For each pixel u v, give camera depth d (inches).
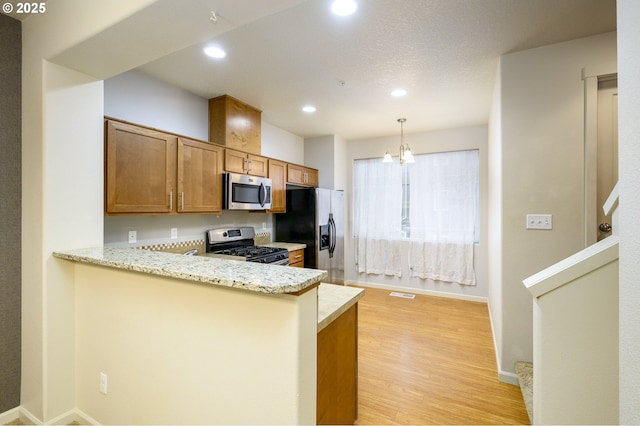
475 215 172.6
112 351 64.6
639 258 28.9
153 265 53.2
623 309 32.0
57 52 63.9
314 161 198.5
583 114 84.5
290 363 43.4
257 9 50.3
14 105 70.6
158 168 96.2
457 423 73.2
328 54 92.8
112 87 97.5
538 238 89.2
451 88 118.6
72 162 71.3
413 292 188.4
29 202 69.9
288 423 43.8
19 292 72.3
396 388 87.5
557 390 49.2
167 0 47.8
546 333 49.7
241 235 148.6
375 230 198.5
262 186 140.5
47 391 68.0
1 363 70.5
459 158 175.9
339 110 145.0
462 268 174.2
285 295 43.6
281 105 138.5
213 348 50.4
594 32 81.2
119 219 99.9
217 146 119.7
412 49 89.8
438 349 112.0
